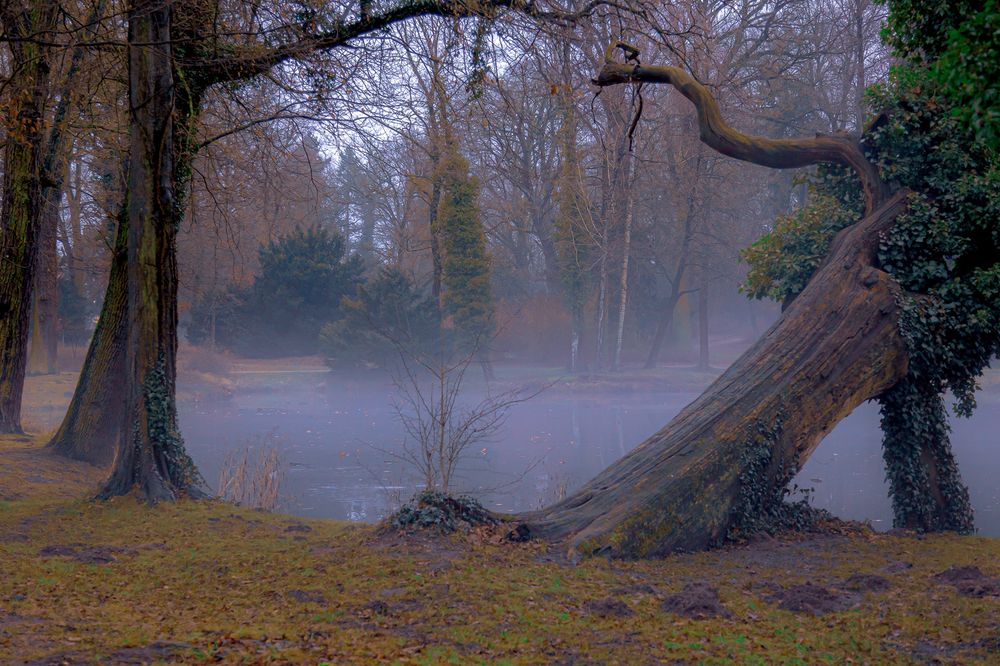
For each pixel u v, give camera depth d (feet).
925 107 42.93
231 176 60.18
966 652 20.98
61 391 112.47
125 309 57.93
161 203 43.24
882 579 28.27
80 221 130.11
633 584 28.14
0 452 55.47
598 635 22.33
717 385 39.06
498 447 86.58
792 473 38.14
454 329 128.67
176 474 43.62
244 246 124.36
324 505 58.49
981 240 42.70
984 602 25.23
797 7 133.69
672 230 162.61
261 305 183.11
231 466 62.39
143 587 26.86
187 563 30.76
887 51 139.23
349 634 21.72
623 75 45.39
